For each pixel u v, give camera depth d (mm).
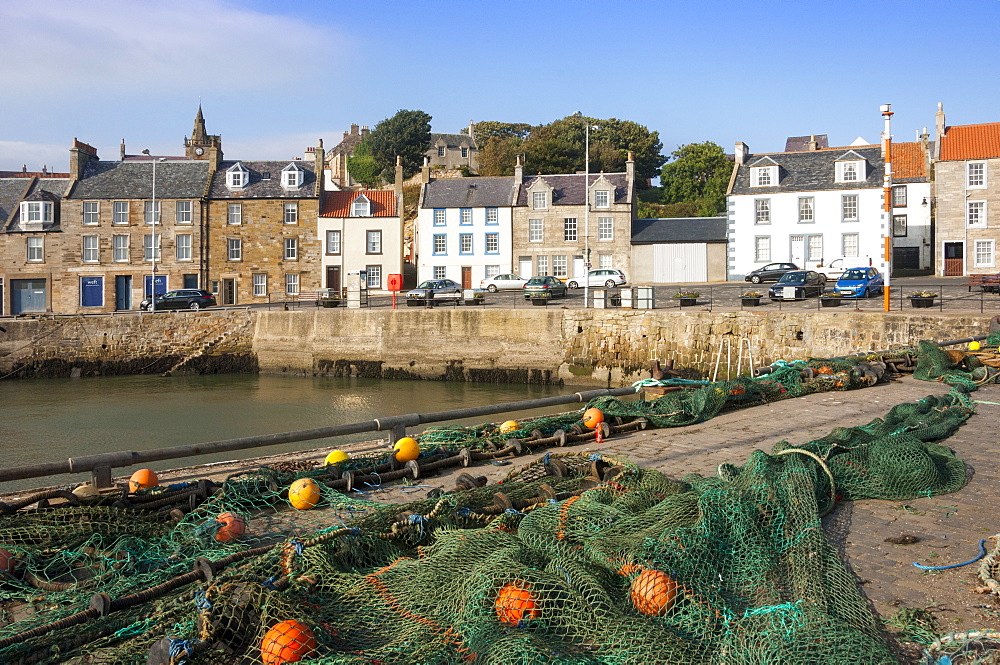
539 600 4062
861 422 10859
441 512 5887
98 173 52500
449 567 4711
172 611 4328
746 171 50656
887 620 4547
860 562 5586
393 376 36344
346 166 88250
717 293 40406
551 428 9797
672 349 31031
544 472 7512
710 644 3920
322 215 52062
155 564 5465
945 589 5086
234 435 22812
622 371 32125
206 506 6609
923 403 10922
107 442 22031
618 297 34844
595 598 4148
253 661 3922
